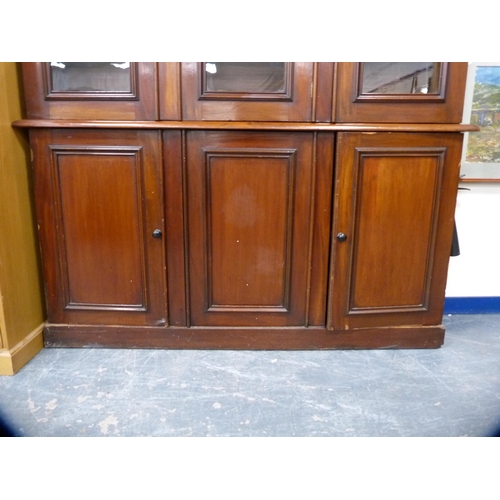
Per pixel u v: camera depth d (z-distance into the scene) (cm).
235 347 186
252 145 165
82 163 168
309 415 148
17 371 169
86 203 172
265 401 154
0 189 158
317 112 162
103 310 183
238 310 182
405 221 173
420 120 164
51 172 169
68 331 184
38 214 173
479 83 193
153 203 171
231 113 162
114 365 174
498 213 212
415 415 148
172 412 148
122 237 175
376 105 162
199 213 172
